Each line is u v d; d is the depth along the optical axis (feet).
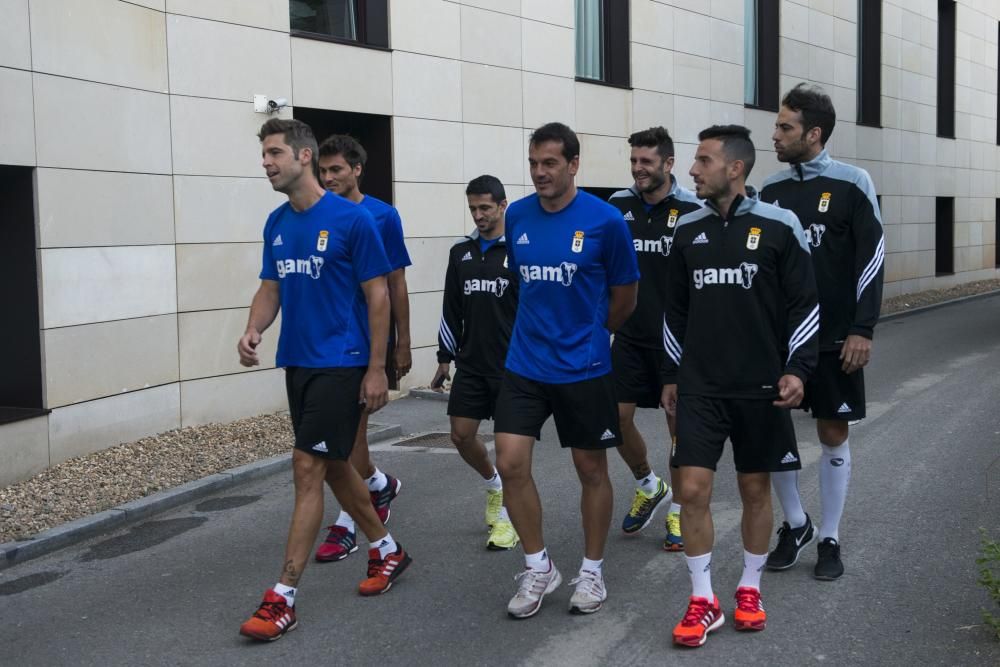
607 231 14.78
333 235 15.17
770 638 14.32
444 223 37.40
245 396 30.45
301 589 16.75
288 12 31.37
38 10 23.73
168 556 18.94
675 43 50.39
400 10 35.32
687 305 14.92
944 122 86.17
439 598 16.19
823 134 16.42
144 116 26.99
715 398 14.19
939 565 17.16
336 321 15.28
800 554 17.93
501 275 17.98
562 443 15.25
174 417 28.14
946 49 85.81
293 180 15.29
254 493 23.49
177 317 28.14
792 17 61.46
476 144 38.70
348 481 15.94
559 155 14.57
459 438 18.39
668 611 15.43
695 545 14.12
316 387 15.10
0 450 22.34
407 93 35.65
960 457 25.02
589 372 14.88
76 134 24.85
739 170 14.14
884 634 14.37
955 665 13.34
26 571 18.24
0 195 24.00
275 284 16.05
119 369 26.18
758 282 13.98
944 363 42.37
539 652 14.03
